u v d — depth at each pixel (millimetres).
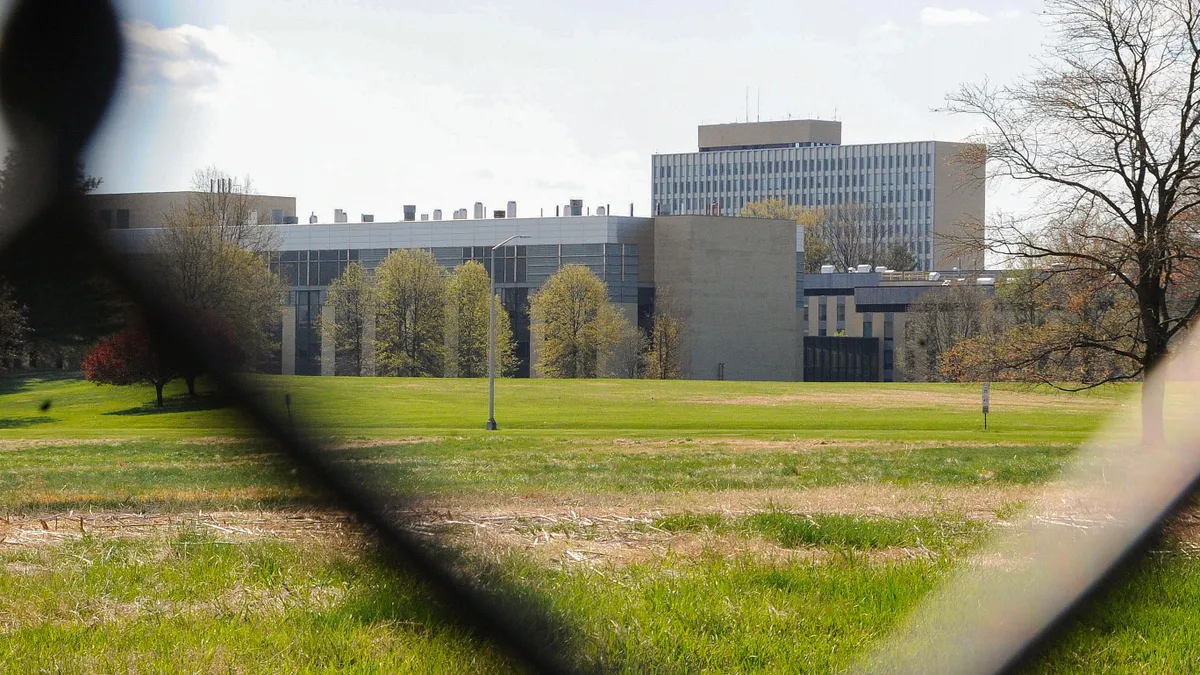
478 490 14438
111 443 26703
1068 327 30625
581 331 87562
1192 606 7590
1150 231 27922
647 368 95312
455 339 82250
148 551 8484
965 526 11047
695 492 15562
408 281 81938
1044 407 60906
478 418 51562
